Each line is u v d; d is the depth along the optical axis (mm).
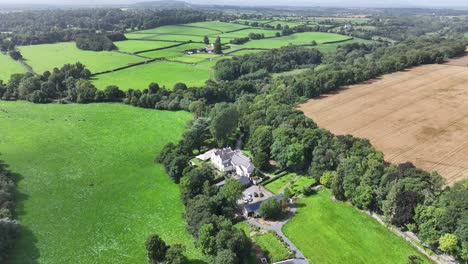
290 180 98938
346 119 129750
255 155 108000
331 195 90875
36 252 73375
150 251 67438
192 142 115250
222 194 84125
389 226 78000
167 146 113188
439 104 139000
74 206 89562
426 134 114812
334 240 74750
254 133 113812
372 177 84312
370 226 78562
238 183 85250
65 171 106625
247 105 138125
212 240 69062
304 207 86500
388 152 104625
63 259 71750
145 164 111438
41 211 87125
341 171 89562
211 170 97438
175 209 88375
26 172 105500
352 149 97625
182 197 89312
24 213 86000
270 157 110062
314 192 92688
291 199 90000
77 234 79250
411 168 86312
